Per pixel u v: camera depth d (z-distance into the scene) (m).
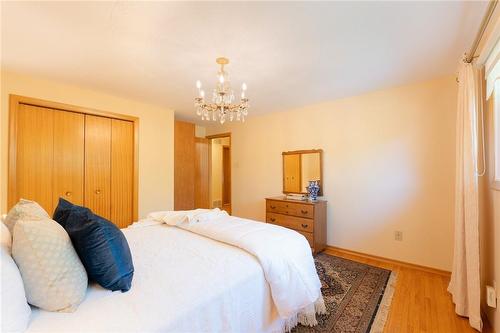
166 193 3.83
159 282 1.18
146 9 1.50
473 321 1.68
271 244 1.60
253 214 4.48
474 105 1.78
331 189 3.45
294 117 3.88
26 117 2.60
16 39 1.85
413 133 2.79
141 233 1.99
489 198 1.74
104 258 1.09
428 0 1.43
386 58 2.16
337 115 3.39
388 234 2.96
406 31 1.74
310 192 3.42
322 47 1.96
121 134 3.36
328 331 1.64
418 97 2.75
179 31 1.74
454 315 1.84
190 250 1.59
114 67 2.34
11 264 0.88
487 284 1.78
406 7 1.49
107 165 3.22
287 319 1.58
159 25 1.67
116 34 1.78
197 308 1.02
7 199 2.44
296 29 1.72
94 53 2.07
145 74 2.51
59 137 2.82
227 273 1.28
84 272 1.05
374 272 2.62
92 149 3.09
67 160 2.88
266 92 3.08
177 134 4.23
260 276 1.38
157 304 1.00
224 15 1.56
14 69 2.40
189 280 1.20
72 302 0.95
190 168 4.43
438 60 2.20
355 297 2.08
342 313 1.85
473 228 1.74
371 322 1.75
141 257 1.48
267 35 1.79
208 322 1.05
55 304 0.92
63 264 0.96
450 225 2.57
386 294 2.14
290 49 1.99
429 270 2.66
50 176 2.76
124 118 3.35
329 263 2.88
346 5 1.48
